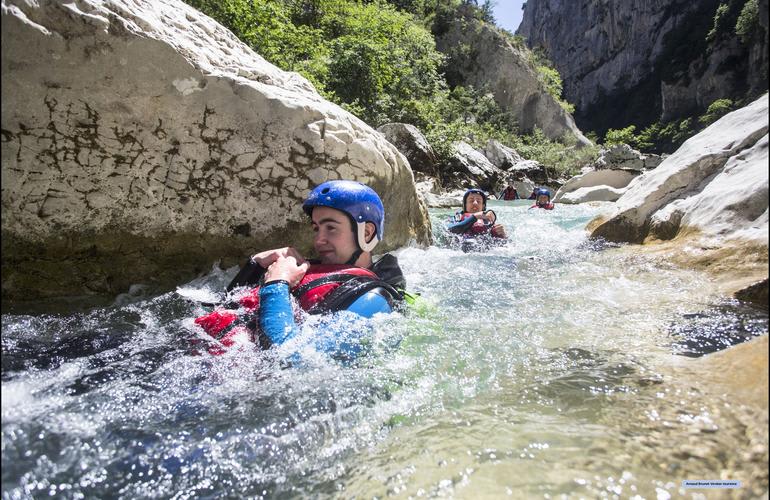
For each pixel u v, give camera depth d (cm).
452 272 308
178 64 234
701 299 211
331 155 286
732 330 173
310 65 1124
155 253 252
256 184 270
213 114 250
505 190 1384
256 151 265
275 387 141
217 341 169
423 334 186
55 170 217
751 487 86
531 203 1218
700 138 372
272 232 280
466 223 511
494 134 2433
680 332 177
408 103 1569
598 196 1159
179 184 250
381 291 199
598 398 130
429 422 124
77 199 225
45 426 111
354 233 222
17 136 206
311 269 211
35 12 197
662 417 115
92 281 234
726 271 236
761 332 168
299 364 154
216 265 271
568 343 175
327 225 222
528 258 350
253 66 290
